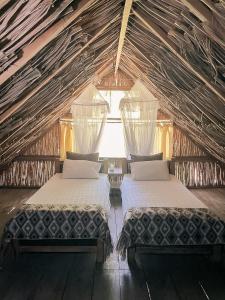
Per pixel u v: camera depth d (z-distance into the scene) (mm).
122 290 2682
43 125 5309
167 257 3320
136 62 4336
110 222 4211
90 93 5613
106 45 3527
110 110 6121
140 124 5738
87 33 2566
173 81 3420
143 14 2553
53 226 3178
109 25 2895
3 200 5465
